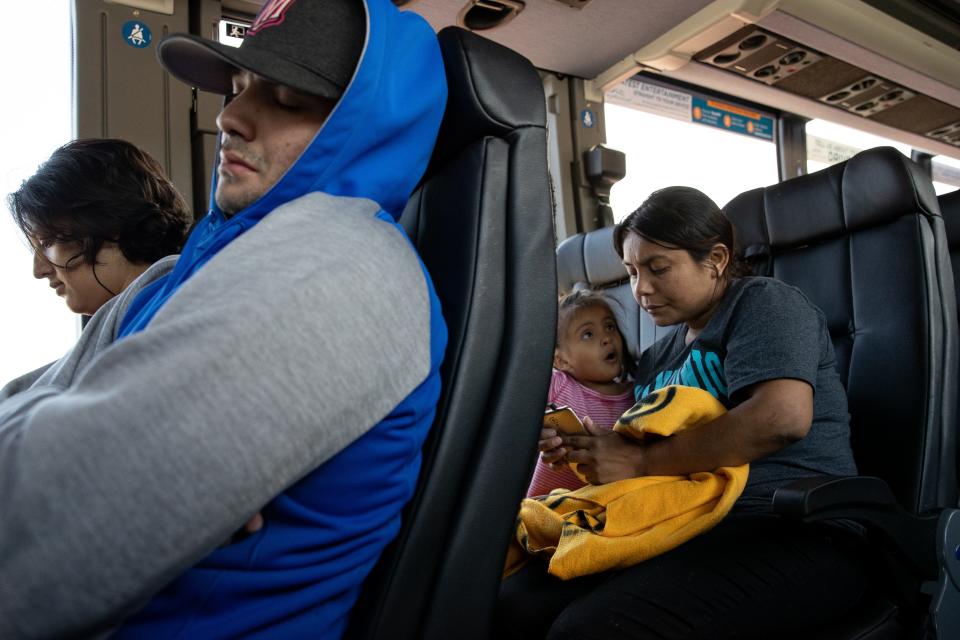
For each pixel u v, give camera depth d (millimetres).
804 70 3402
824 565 1077
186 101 2297
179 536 501
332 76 771
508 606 1153
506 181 846
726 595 990
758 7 2754
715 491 1098
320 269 615
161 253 1312
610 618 958
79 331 1996
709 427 1130
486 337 803
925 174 1404
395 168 802
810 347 1146
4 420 598
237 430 522
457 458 770
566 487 1457
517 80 863
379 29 750
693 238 1238
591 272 2139
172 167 2264
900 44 3221
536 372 834
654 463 1160
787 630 1054
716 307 1316
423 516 744
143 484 493
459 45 843
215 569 614
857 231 1472
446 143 907
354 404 598
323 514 660
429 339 706
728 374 1180
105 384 529
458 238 835
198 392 518
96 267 1265
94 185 1221
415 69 804
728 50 3150
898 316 1349
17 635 482
